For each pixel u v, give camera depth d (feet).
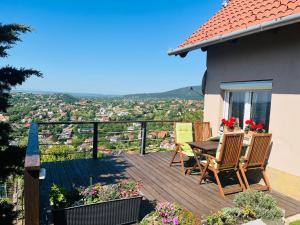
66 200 10.52
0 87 13.38
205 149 16.02
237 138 14.79
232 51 18.92
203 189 15.75
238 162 15.67
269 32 15.81
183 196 14.56
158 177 17.97
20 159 12.83
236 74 18.56
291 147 14.70
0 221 11.93
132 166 20.63
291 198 14.67
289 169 14.88
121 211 11.07
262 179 16.80
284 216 12.08
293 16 12.10
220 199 14.24
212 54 21.18
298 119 14.24
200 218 11.59
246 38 17.57
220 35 16.42
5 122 13.57
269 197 12.22
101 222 10.69
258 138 14.98
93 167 20.15
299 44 14.02
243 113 18.97
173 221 9.87
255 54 16.90
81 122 21.77
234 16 19.34
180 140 21.24
